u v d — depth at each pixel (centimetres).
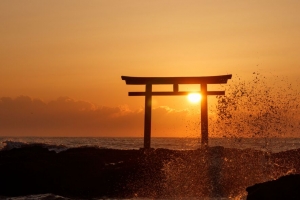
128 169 1981
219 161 2066
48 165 1947
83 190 1836
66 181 1856
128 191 1864
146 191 1870
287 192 1121
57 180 1855
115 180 1905
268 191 1140
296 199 1102
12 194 1797
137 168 1997
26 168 1883
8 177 1842
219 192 1866
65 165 1975
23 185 1823
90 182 1870
